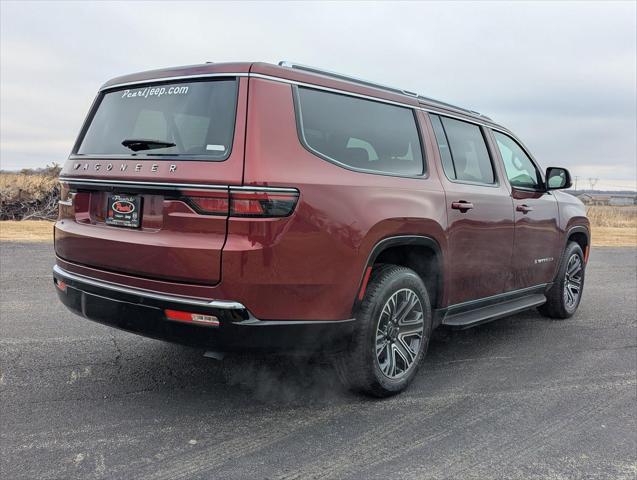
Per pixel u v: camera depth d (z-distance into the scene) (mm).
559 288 6172
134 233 3324
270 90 3264
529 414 3674
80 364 4312
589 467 3000
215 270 3021
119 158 3490
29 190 16594
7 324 5332
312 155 3359
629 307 7129
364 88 3930
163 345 4824
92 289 3479
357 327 3584
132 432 3227
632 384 4301
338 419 3506
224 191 3021
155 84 3590
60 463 2852
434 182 4230
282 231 3098
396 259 4227
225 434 3246
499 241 4883
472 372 4500
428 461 3006
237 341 3098
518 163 5574
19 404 3555
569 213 6152
